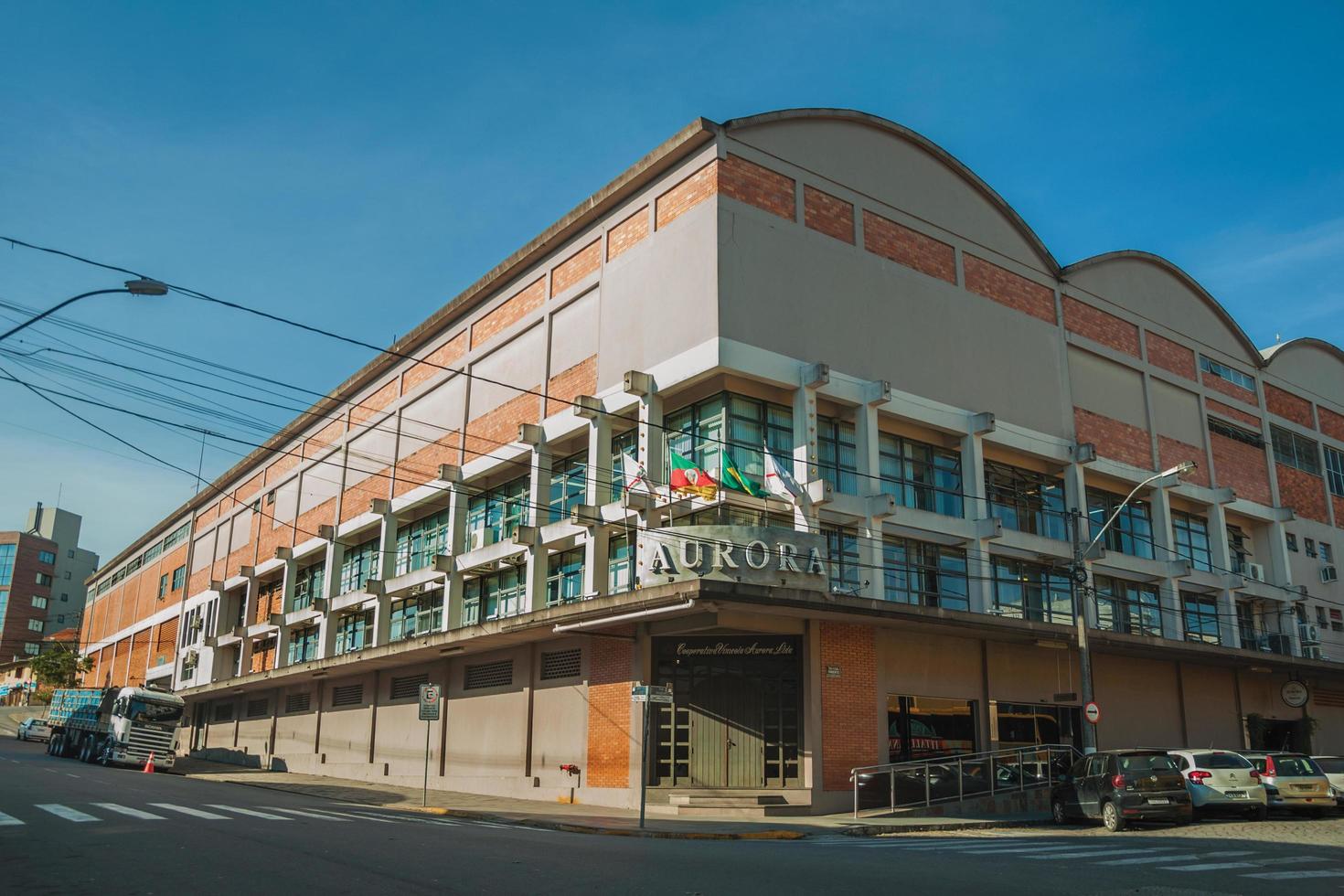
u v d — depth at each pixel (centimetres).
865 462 2845
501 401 3538
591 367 3108
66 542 13038
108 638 8056
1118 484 3681
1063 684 3197
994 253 3450
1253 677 3891
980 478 3125
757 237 2795
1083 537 3394
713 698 2620
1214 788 2227
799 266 2866
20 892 970
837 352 2873
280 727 4700
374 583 3950
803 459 2688
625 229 3084
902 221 3186
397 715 3725
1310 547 4438
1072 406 3547
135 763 3934
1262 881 1168
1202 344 4225
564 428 3164
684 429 2794
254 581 5238
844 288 2956
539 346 3388
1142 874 1230
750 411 2722
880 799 2544
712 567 2359
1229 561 3941
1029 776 2694
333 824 1700
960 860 1391
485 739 3178
